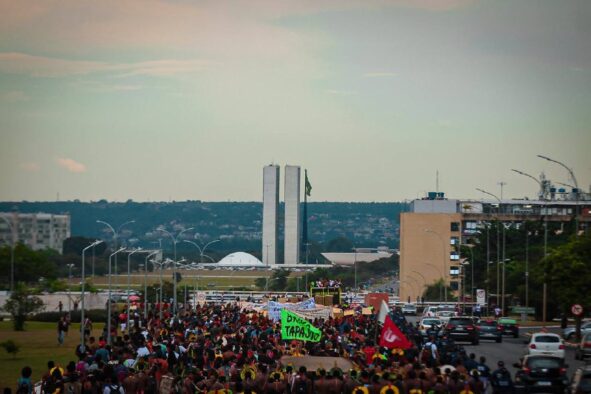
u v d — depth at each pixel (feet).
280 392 146.92
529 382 187.73
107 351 183.32
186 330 260.83
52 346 326.65
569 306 364.17
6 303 431.02
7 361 273.95
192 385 148.15
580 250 361.71
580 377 155.22
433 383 145.07
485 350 312.09
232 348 191.42
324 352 184.55
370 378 144.46
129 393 154.30
